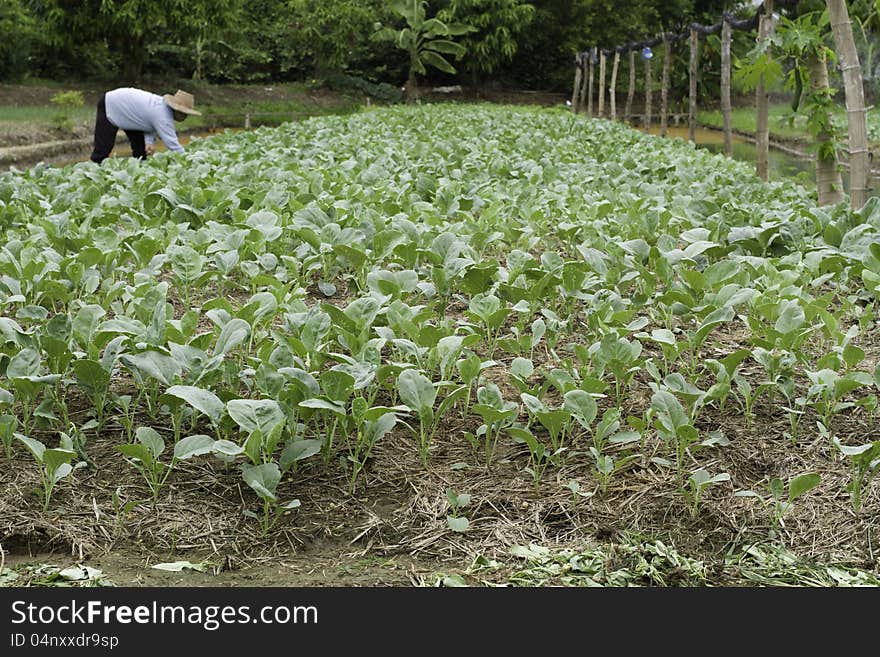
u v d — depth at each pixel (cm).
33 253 525
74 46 3216
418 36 3962
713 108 3684
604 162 1173
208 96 3456
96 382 371
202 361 366
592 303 469
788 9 1048
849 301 494
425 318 432
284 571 311
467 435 367
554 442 363
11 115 2397
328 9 3819
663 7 4169
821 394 394
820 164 919
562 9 4159
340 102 3803
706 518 334
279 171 877
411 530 331
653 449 374
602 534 328
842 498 344
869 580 306
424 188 818
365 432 353
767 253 610
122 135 2434
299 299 445
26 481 347
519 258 526
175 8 3088
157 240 579
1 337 395
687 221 676
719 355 466
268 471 318
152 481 341
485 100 4172
